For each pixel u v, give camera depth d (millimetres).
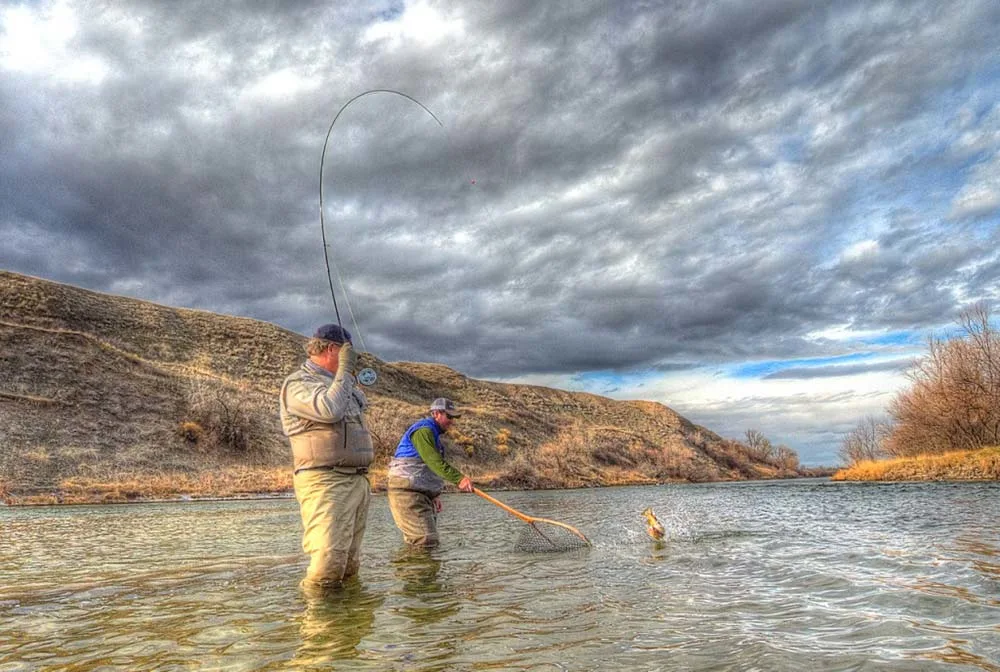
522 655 3008
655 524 8008
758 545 7074
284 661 2988
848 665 2688
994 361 35406
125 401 38969
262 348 60719
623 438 71750
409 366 89250
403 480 7684
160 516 15078
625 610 3934
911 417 39312
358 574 5535
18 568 6195
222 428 38375
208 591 4848
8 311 46531
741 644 3066
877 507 13250
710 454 85000
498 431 57469
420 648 3172
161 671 2875
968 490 19141
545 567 5871
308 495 4934
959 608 3627
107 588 5023
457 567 5965
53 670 2922
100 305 56188
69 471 28797
